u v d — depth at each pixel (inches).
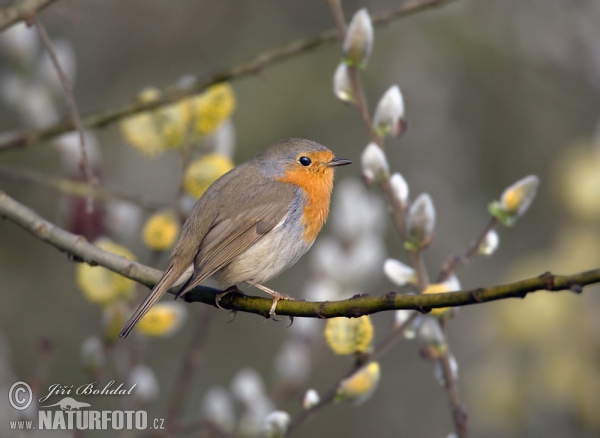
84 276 321.4
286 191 333.4
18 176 370.9
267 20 692.1
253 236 319.6
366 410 645.9
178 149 356.2
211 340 637.3
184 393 346.3
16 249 629.9
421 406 652.1
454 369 286.8
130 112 360.2
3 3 480.1
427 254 656.4
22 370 585.3
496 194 676.1
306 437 624.4
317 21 686.5
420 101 681.0
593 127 676.7
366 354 283.1
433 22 685.9
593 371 435.5
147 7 694.5
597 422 434.0
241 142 634.2
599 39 672.4
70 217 372.2
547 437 446.3
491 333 458.3
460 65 681.6
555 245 468.8
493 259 652.7
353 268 359.9
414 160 676.1
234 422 379.6
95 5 666.8
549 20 682.8
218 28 695.7
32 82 429.7
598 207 449.7
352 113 655.8
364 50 294.0
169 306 323.0
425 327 283.9
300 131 643.5
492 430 462.3
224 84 363.3
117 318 319.6
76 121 316.2
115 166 652.7
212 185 334.6
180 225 347.9
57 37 671.8
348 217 363.3
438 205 668.1
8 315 606.2
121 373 334.0
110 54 688.4
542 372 439.8
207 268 301.6
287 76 659.4
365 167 294.0
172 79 682.8
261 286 327.9
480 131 685.3
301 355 361.1
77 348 603.2
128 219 377.1
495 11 692.1
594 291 446.3
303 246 338.0
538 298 442.6
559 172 468.8
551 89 691.4
